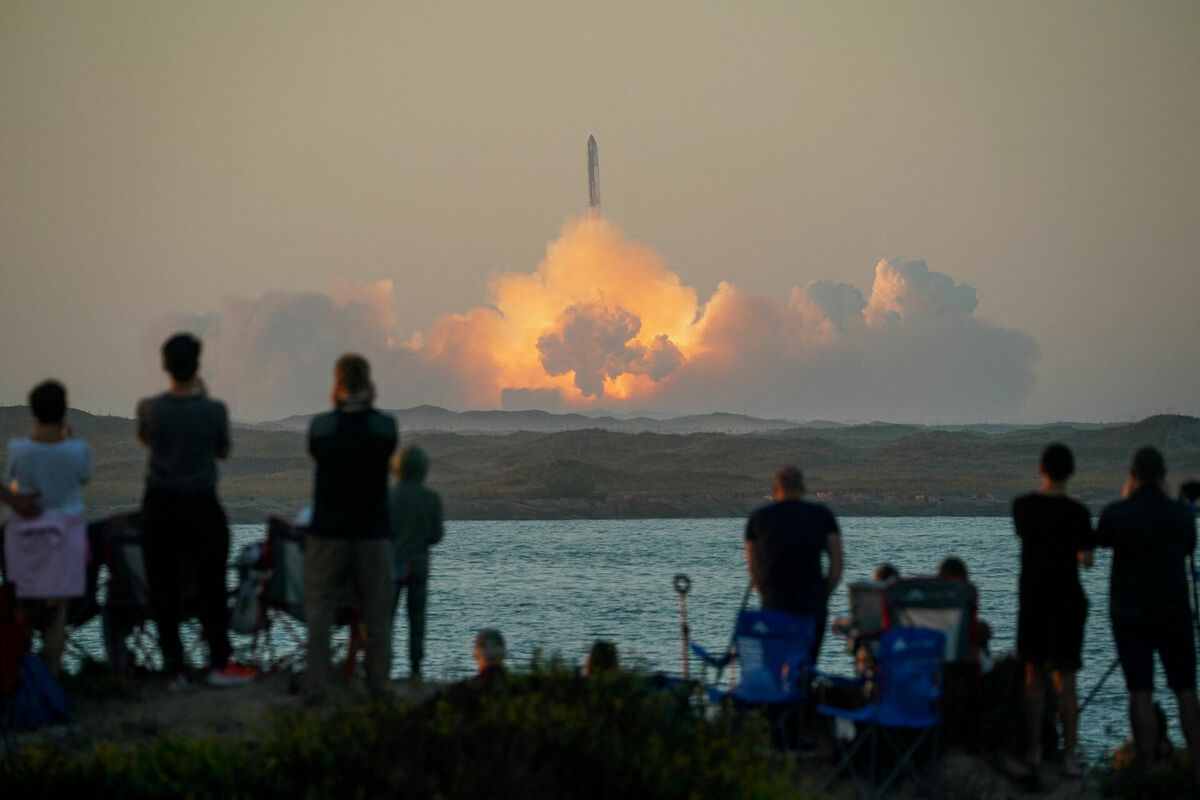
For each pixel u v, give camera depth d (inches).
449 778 1083.9
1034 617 1414.9
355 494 1359.5
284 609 1525.6
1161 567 1376.7
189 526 1395.2
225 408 1422.2
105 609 1545.3
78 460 1424.7
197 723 1306.6
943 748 1467.8
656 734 1216.8
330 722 1203.9
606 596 6407.5
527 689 1270.9
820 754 1444.4
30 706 1331.2
